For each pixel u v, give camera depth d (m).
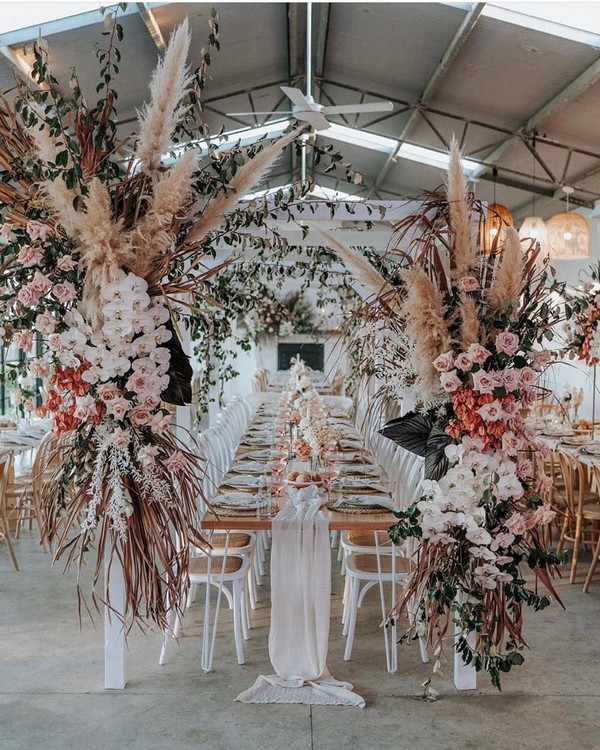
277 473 4.82
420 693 3.64
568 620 4.66
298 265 6.12
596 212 6.33
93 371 3.05
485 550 3.26
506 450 3.25
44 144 2.83
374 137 11.71
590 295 4.50
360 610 4.87
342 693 3.54
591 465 5.34
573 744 3.16
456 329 3.32
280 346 17.55
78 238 2.98
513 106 8.48
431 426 3.53
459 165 3.24
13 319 3.01
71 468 3.23
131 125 8.88
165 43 6.95
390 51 8.34
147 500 3.21
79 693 3.63
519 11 6.49
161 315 3.12
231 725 3.32
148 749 3.11
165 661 4.02
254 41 8.25
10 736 3.21
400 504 5.06
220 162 3.24
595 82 7.12
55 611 4.77
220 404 7.36
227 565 4.05
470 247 3.26
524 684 3.74
